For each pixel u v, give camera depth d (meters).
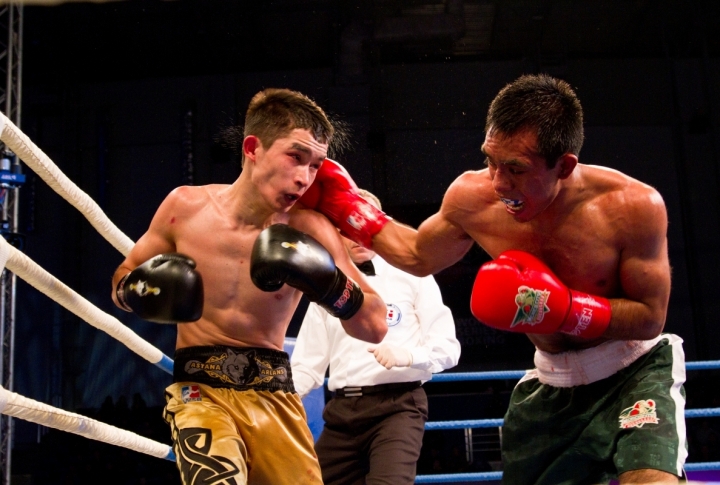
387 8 12.18
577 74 12.40
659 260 2.04
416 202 11.87
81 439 10.55
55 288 2.09
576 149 1.92
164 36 12.43
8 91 7.26
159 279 1.89
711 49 12.74
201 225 2.17
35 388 11.51
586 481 2.24
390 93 12.29
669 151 12.05
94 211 2.39
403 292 3.27
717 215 11.68
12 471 10.29
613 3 11.89
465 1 12.02
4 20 7.78
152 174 12.22
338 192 2.39
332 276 1.96
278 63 13.08
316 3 12.05
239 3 11.96
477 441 10.17
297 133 2.00
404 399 3.08
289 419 2.13
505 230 2.18
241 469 1.90
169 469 10.20
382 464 2.93
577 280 2.12
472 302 2.03
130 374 11.55
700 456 9.91
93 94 12.56
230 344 2.12
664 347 2.19
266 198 2.04
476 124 12.22
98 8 11.74
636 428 1.98
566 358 2.23
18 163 6.87
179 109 12.40
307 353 3.33
